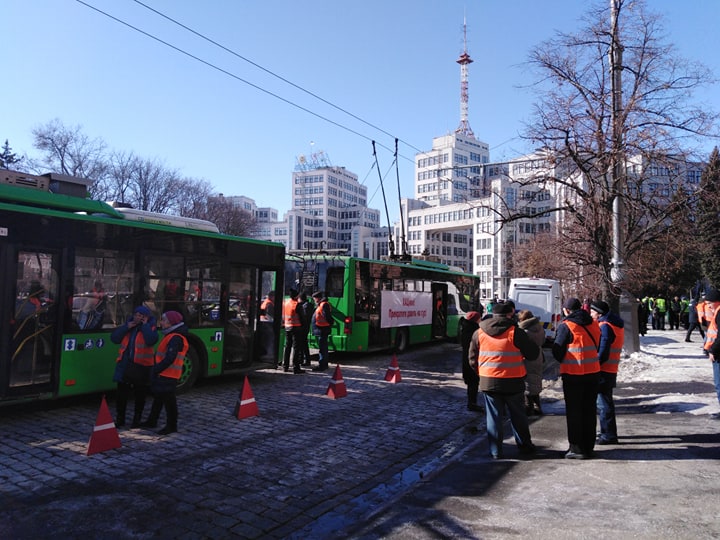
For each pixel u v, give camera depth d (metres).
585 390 5.91
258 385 10.62
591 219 14.91
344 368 13.48
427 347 19.11
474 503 4.55
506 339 6.00
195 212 35.75
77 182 8.47
